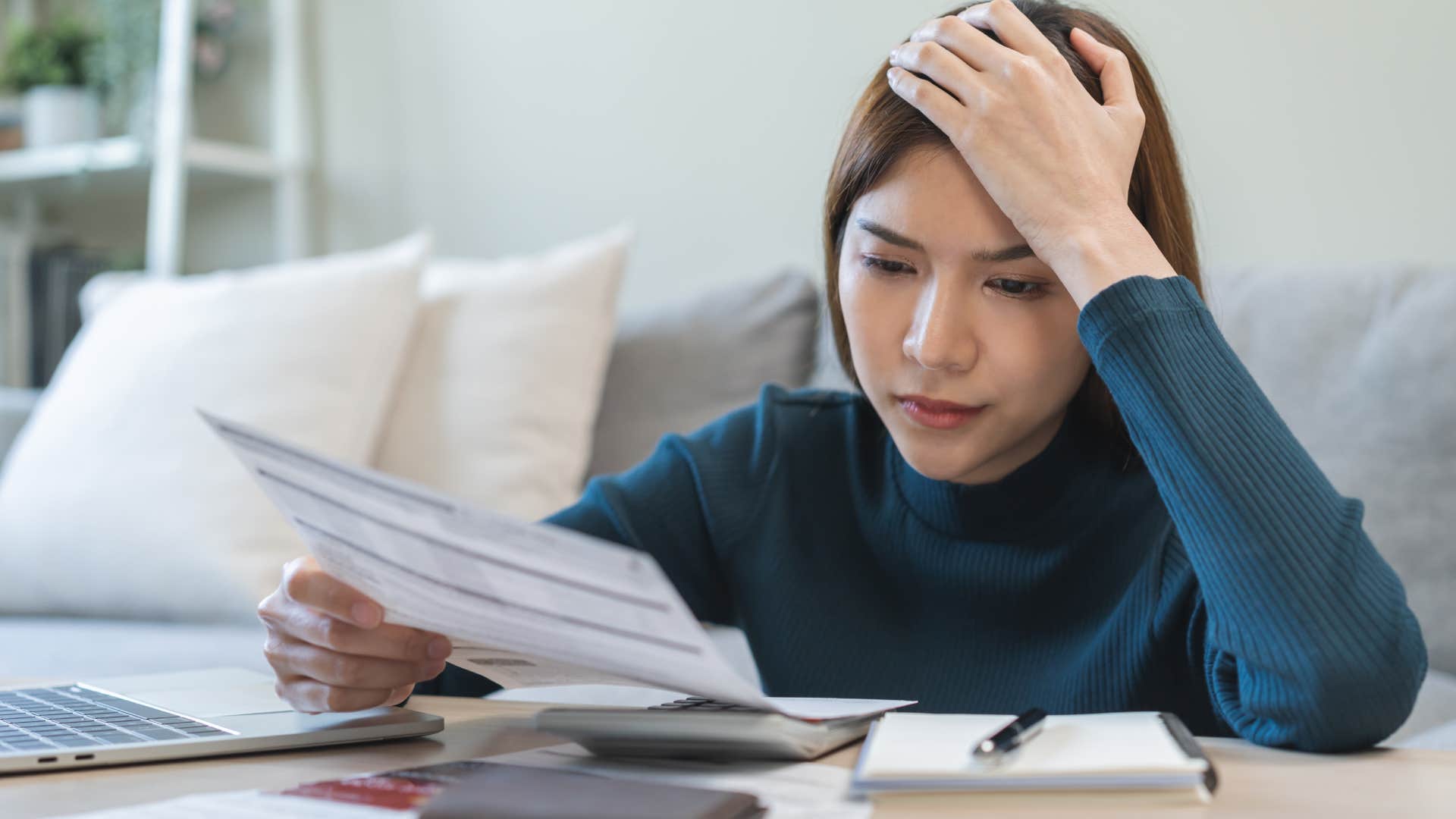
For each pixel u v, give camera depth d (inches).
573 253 70.8
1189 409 26.5
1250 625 25.7
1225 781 21.4
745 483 41.1
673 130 84.0
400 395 70.2
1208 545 26.3
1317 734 24.7
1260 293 56.5
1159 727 22.5
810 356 68.1
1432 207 62.8
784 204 80.2
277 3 99.7
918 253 29.7
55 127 101.0
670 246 84.4
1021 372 29.9
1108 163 29.2
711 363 68.4
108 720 27.1
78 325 102.7
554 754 24.4
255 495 64.4
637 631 20.0
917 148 29.3
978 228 28.9
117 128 100.7
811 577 39.4
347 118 98.3
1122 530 35.3
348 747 25.8
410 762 24.1
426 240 71.5
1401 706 25.0
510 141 90.6
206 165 94.3
